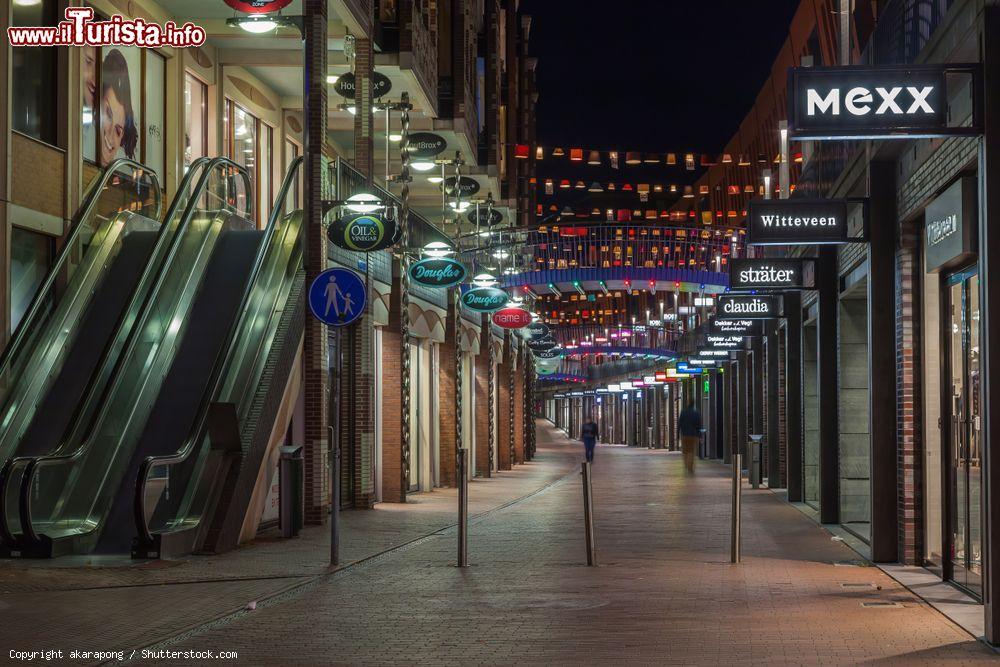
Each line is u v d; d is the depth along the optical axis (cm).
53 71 1695
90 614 910
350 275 1294
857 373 1719
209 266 1811
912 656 743
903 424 1230
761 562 1273
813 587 1070
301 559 1293
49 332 1492
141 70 2098
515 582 1112
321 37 1820
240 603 970
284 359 1628
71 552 1288
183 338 1662
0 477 1231
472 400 3253
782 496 2423
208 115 2414
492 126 3500
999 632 779
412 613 926
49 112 1681
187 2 2108
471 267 3328
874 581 1110
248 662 730
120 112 2000
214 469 1416
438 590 1058
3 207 1497
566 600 994
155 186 1991
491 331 3431
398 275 2245
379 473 2233
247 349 1603
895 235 1260
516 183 4266
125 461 1434
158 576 1138
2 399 1345
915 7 1070
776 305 2231
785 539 1533
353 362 2061
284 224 1892
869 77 837
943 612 915
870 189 1271
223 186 2372
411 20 2450
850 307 1722
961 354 1054
